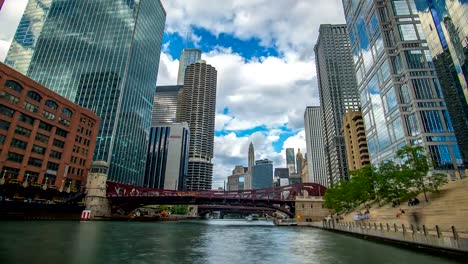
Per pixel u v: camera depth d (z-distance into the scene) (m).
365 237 42.97
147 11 187.25
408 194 53.00
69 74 161.38
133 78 166.00
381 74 113.56
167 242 35.78
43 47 170.88
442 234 26.59
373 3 119.06
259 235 52.16
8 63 175.75
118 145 147.50
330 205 90.00
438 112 92.06
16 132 76.94
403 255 24.98
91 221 80.12
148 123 185.25
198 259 23.33
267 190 114.31
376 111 118.81
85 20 173.62
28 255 21.52
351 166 166.00
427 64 99.12
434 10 76.69
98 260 21.05
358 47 139.88
